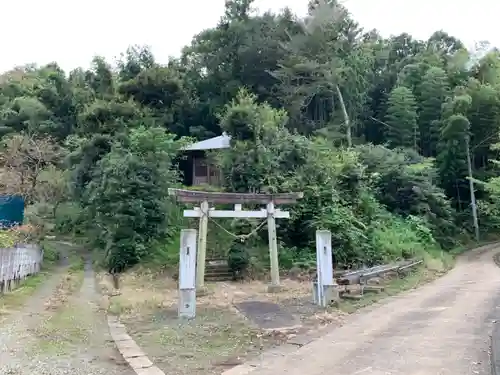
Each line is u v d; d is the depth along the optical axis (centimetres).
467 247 3269
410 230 2639
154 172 2294
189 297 1136
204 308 1262
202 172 3228
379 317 1090
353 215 2281
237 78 4000
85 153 2702
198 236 1802
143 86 3778
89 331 987
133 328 1020
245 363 741
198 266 1602
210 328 1006
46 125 3928
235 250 1931
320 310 1202
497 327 904
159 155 2408
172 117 3797
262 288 1667
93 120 2861
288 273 1950
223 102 3906
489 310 1091
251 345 859
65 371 702
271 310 1216
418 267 2097
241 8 4166
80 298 1448
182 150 3066
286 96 3638
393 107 4025
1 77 5378
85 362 755
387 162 3097
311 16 3669
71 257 2459
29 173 3044
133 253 2073
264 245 2169
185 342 887
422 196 3025
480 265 2417
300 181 2292
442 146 3725
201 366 729
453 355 726
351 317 1116
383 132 4262
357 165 2594
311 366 705
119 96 3256
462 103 3678
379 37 5134
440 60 4509
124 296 1420
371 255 2086
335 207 2233
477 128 3788
